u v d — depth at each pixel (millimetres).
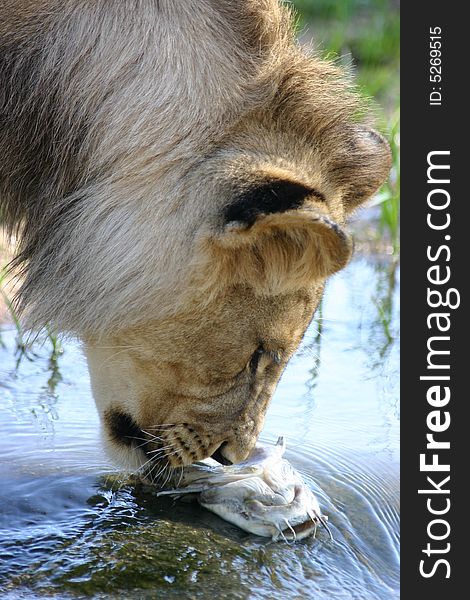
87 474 7629
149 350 6906
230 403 7086
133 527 6914
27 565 6359
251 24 7066
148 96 6684
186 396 7055
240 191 6152
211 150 6496
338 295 12180
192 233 6359
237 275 6539
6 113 7223
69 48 6945
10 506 7043
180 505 7285
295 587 6469
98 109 6824
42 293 7266
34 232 7449
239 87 6750
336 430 8797
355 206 7555
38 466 7727
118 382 7168
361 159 7305
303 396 9508
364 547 7129
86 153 6906
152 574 6375
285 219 5914
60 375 9742
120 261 6664
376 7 21094
